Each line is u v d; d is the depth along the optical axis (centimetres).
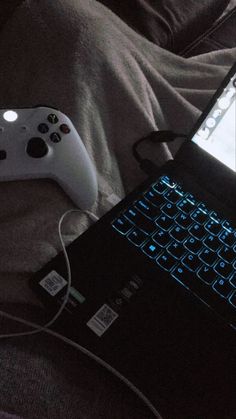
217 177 54
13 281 45
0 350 42
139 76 60
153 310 46
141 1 78
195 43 87
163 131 57
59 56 56
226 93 52
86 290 46
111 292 46
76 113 54
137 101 58
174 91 63
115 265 47
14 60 58
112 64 57
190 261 49
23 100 56
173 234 50
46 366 42
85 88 55
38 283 45
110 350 43
